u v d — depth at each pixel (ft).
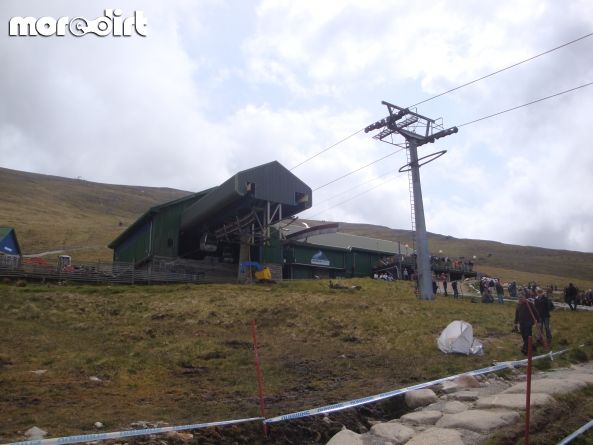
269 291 113.50
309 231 159.12
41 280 117.19
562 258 597.93
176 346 58.34
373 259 200.64
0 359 47.24
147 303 93.40
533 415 29.48
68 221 443.73
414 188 118.32
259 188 129.90
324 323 75.41
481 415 29.48
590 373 42.88
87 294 101.91
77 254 291.38
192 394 38.40
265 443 28.81
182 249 156.46
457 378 40.37
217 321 79.51
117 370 44.86
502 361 48.32
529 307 52.75
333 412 32.78
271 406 34.73
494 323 74.90
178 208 156.46
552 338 60.75
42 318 76.18
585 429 28.45
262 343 63.87
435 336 63.57
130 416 31.07
